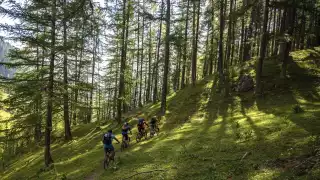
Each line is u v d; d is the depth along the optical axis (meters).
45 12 14.41
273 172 7.91
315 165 7.37
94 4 5.89
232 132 14.93
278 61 28.53
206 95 26.95
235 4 31.83
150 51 40.88
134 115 30.06
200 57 48.03
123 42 25.36
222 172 9.12
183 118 22.88
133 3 24.52
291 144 10.34
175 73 44.56
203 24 33.19
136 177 10.63
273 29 37.44
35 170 18.61
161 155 13.41
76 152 21.25
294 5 20.83
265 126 14.23
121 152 16.59
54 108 17.72
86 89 19.53
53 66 16.12
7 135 16.53
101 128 29.09
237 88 25.36
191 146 13.82
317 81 21.81
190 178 9.28
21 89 15.31
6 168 23.69
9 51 15.78
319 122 12.70
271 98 21.05
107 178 11.46
